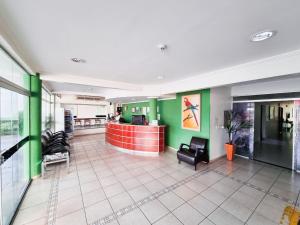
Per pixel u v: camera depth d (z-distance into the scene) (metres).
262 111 5.98
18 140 2.83
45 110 5.94
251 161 4.73
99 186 3.14
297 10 1.38
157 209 2.41
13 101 2.61
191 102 5.20
